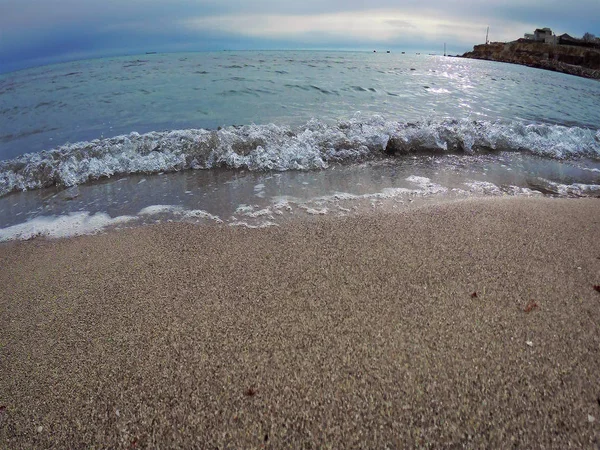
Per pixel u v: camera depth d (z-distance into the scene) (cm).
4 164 441
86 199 367
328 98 911
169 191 380
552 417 129
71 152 461
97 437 132
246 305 194
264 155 464
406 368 151
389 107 816
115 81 1227
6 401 147
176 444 127
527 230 266
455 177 416
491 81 1444
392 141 513
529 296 193
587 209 307
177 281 219
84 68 1784
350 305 190
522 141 551
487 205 314
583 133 600
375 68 1686
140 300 203
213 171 440
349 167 448
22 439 133
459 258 230
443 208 310
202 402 141
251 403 139
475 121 618
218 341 170
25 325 189
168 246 263
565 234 260
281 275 220
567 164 479
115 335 178
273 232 279
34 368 162
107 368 159
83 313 195
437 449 121
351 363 154
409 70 1686
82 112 792
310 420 132
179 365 158
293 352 161
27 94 1046
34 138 610
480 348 160
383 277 213
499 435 124
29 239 288
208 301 198
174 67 1645
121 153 466
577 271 215
